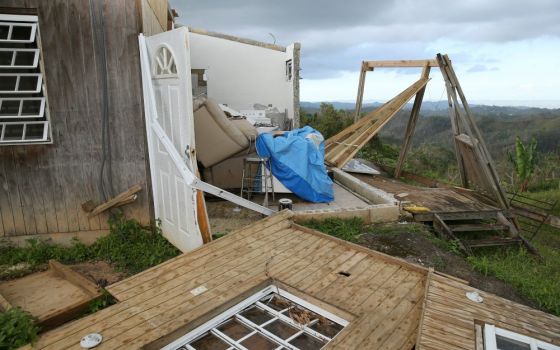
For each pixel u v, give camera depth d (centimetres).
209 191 456
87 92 479
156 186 518
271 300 375
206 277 391
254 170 681
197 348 307
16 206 480
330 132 1600
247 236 482
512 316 325
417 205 696
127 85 491
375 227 597
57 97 470
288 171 659
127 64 487
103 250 483
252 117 937
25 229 489
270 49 1140
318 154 693
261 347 304
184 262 419
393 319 320
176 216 482
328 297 352
